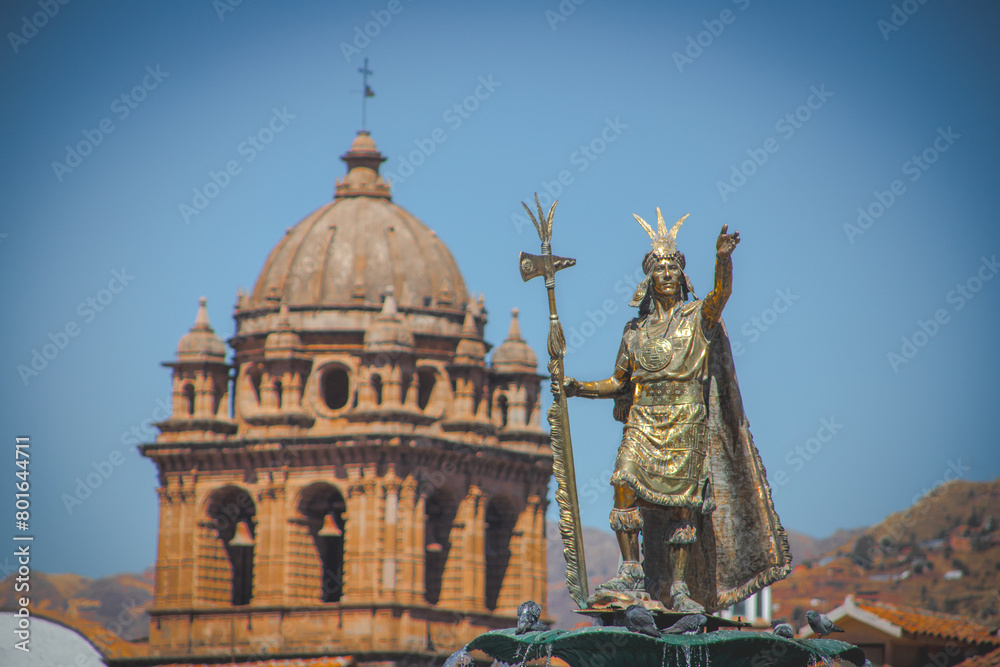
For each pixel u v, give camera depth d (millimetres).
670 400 42031
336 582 181125
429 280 182250
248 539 179875
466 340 181375
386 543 173500
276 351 178625
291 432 177625
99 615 192500
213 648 176000
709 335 42281
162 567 180250
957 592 197875
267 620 175500
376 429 174500
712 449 42500
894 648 113812
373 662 171000
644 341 42500
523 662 41875
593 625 41219
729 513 42438
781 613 177000
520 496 184875
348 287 179875
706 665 39688
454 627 176750
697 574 42625
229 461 179375
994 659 110938
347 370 178125
